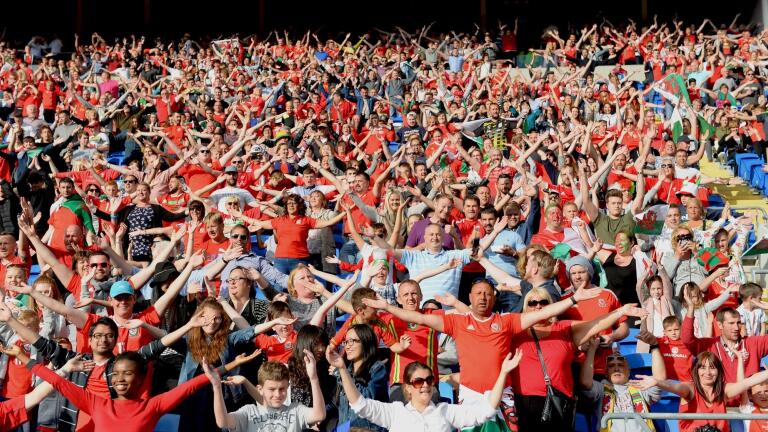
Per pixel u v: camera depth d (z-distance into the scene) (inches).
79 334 359.6
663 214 548.4
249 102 933.8
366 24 1779.0
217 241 488.4
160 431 350.3
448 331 336.2
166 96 918.4
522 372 330.0
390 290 414.9
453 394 382.3
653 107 940.6
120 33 1720.0
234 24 1779.0
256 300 377.7
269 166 625.9
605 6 1701.5
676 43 1295.5
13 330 355.9
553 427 326.0
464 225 495.2
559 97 945.5
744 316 433.4
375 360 346.6
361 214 546.0
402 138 809.5
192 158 623.8
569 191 593.6
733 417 318.3
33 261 582.6
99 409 297.7
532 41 1600.6
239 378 315.3
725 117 811.4
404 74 1103.0
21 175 636.1
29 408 309.4
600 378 373.1
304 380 337.1
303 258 508.1
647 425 372.5
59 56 1450.5
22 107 968.9
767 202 717.9
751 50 1235.2
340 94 930.1
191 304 385.7
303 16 1785.2
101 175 676.1
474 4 1747.0
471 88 1023.6
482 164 645.3
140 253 512.1
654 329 425.7
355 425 332.5
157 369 348.8
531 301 339.3
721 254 483.5
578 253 469.1
